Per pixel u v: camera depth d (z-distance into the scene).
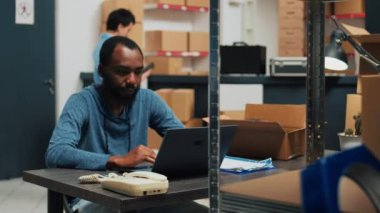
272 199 1.04
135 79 2.09
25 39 5.35
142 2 5.73
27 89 5.38
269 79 4.41
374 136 1.13
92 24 5.74
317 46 1.40
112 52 2.06
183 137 1.66
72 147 1.93
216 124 1.16
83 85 5.68
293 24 6.59
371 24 2.41
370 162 0.89
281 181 1.19
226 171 1.83
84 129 2.08
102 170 1.84
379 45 1.86
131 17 4.86
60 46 5.55
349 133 2.23
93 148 2.07
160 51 6.12
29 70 5.39
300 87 4.36
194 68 6.84
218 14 1.14
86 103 2.07
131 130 2.14
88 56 5.73
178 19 6.78
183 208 1.92
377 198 0.87
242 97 6.98
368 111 1.14
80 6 5.65
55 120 5.56
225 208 1.13
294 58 4.35
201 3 6.60
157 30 6.19
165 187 1.47
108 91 2.09
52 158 1.92
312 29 1.40
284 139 2.08
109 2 5.62
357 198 0.96
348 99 2.71
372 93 1.13
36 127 5.45
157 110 2.22
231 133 1.83
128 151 2.13
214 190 1.15
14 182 5.06
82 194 1.54
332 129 4.07
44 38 5.46
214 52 1.15
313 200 0.79
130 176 1.55
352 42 1.90
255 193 1.08
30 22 5.37
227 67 4.47
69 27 5.59
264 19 7.80
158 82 5.21
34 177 1.77
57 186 1.65
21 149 5.35
